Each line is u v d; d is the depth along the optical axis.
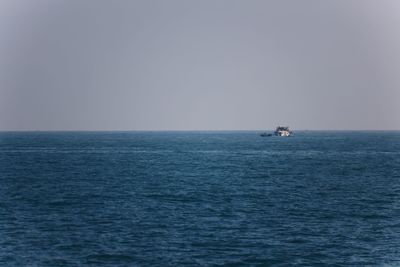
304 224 91.12
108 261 70.00
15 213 98.88
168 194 124.19
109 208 104.56
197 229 86.50
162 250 74.62
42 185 139.38
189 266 68.44
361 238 81.75
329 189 135.25
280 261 70.62
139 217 95.69
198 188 135.38
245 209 104.50
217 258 71.56
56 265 68.25
